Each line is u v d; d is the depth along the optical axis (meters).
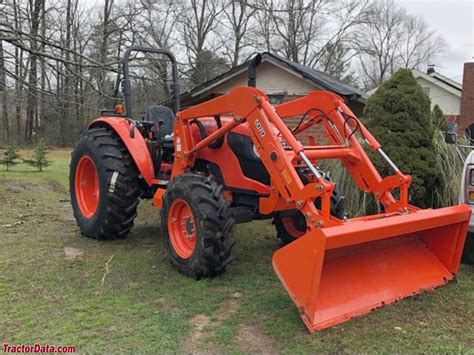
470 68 20.72
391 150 5.71
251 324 3.15
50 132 26.08
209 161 4.57
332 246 2.87
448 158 5.92
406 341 2.94
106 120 5.31
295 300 2.97
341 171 6.00
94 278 3.98
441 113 7.28
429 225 3.46
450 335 3.03
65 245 5.01
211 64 22.52
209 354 2.77
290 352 2.79
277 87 12.65
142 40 9.73
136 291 3.70
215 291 3.72
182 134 4.45
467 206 3.79
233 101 3.87
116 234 5.21
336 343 2.89
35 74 8.36
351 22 28.61
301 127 4.46
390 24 40.50
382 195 3.89
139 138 5.05
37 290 3.68
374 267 3.53
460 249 3.78
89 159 5.38
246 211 4.29
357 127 4.06
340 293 3.25
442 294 3.63
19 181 9.73
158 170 5.18
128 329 3.06
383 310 3.32
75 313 3.28
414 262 3.76
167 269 4.23
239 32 24.77
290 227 4.94
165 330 3.05
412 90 5.86
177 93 5.76
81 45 10.80
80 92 9.70
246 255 4.74
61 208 7.25
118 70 7.51
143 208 7.32
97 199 5.42
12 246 4.91
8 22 7.11
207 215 3.78
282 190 3.46
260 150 3.65
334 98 4.16
